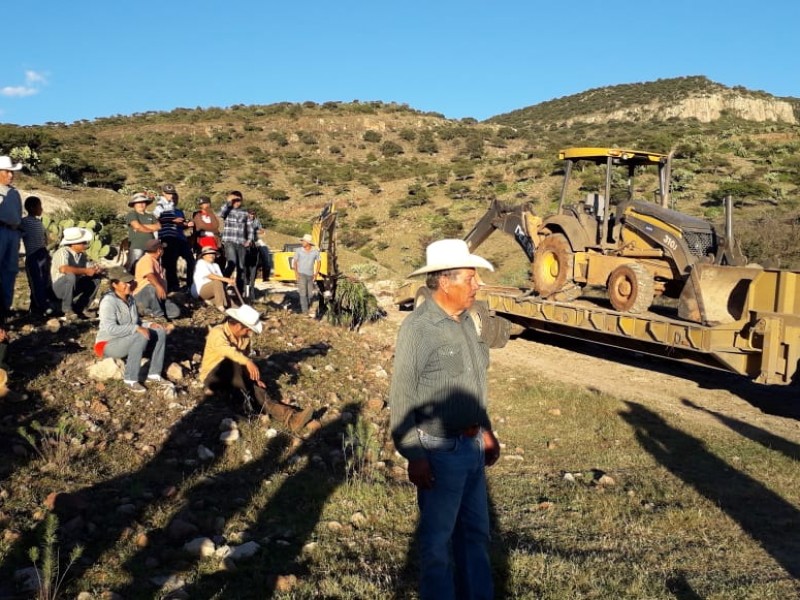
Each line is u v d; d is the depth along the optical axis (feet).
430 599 10.59
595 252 39.96
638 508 18.80
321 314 44.32
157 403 22.66
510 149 374.84
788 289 29.68
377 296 59.88
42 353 24.72
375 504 17.74
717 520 18.08
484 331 41.57
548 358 40.34
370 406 27.30
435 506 10.80
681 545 16.52
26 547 13.57
